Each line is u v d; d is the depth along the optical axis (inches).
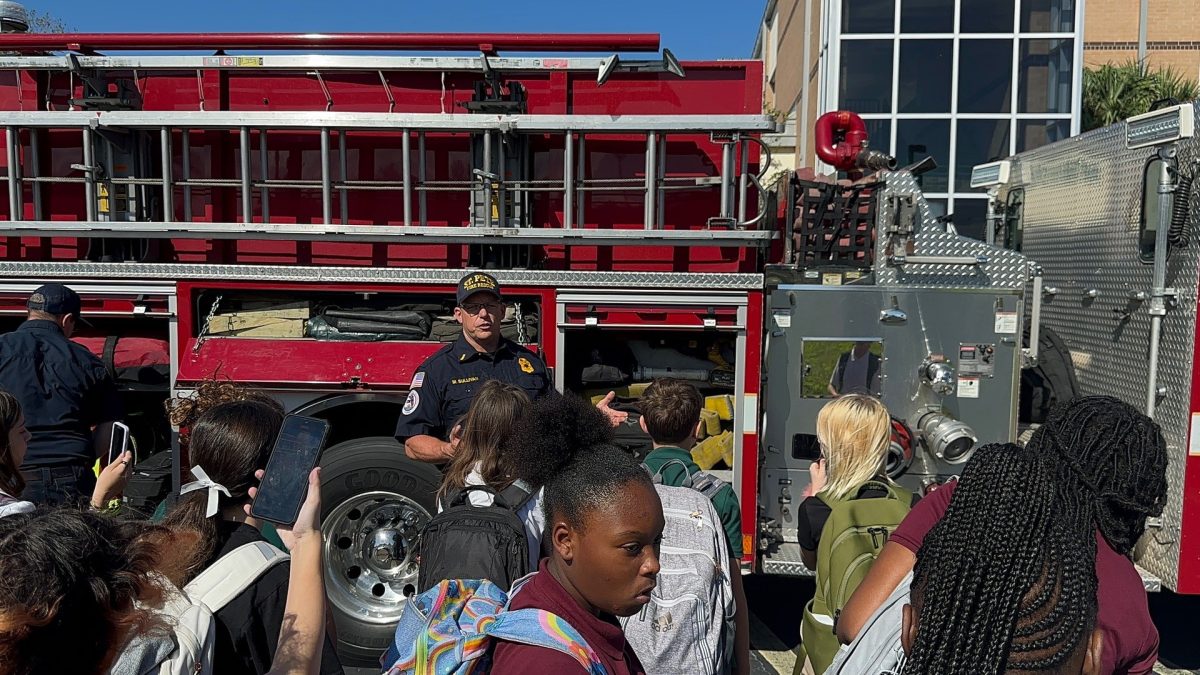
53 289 145.3
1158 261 158.2
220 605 70.7
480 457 95.7
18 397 135.3
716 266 163.9
